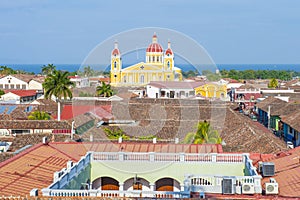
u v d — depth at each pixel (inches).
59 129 2175.2
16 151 1476.4
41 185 938.7
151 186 1176.8
